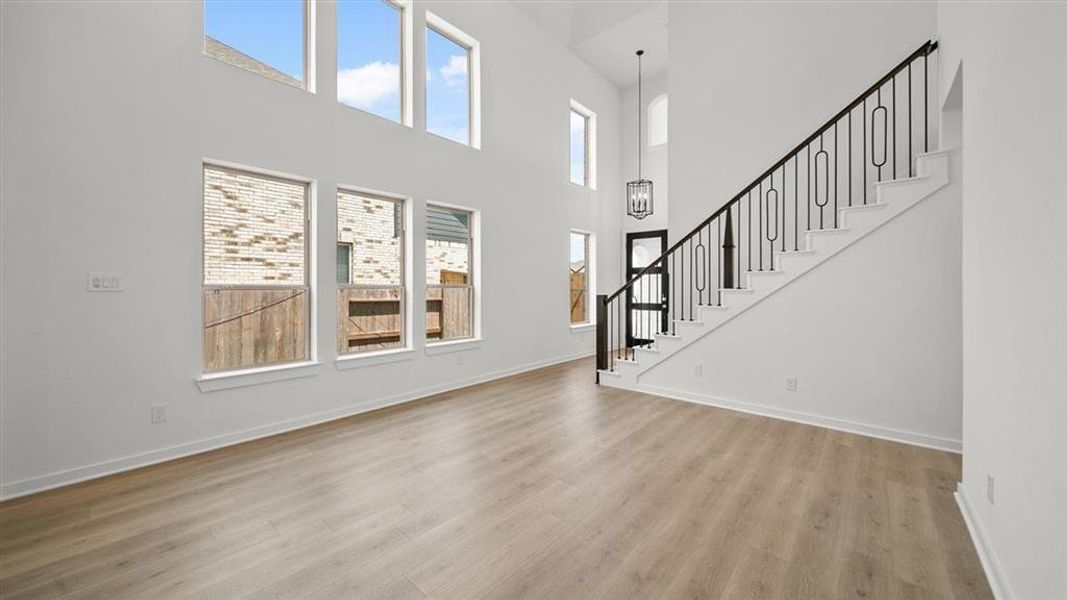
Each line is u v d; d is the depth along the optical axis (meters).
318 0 4.04
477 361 5.66
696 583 1.81
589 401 4.72
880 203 3.52
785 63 5.10
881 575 1.85
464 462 3.09
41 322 2.70
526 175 6.45
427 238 5.20
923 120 4.36
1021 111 1.55
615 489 2.66
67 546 2.09
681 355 4.77
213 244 3.50
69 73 2.77
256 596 1.75
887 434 3.52
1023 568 1.51
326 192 4.08
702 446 3.38
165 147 3.15
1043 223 1.37
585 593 1.75
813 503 2.47
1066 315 1.22
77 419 2.82
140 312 3.06
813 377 3.88
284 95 3.78
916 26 4.44
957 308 3.25
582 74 7.65
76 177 2.80
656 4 6.24
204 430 3.35
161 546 2.09
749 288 4.23
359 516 2.37
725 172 5.48
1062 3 1.26
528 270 6.48
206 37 3.52
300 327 4.01
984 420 1.99
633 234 8.50
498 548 2.06
